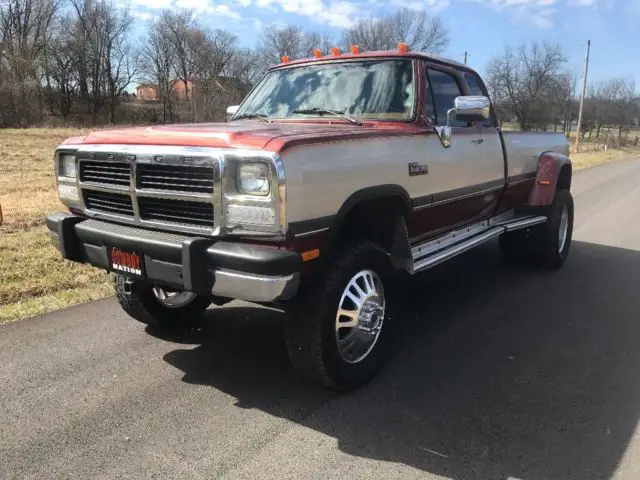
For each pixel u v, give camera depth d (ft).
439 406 11.74
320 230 10.67
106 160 11.65
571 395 12.27
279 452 10.09
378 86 14.58
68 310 16.62
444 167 14.66
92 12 207.72
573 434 10.77
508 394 12.28
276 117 15.08
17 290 17.67
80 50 203.41
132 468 9.57
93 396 11.91
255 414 11.35
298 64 16.31
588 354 14.43
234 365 13.52
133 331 15.34
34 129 116.47
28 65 169.37
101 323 15.80
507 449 10.27
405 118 14.01
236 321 16.33
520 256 22.52
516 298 18.95
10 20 188.75
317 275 11.32
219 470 9.55
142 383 12.53
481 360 13.98
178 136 10.75
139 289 14.29
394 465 9.77
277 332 15.58
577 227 32.99
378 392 12.32
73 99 210.18
